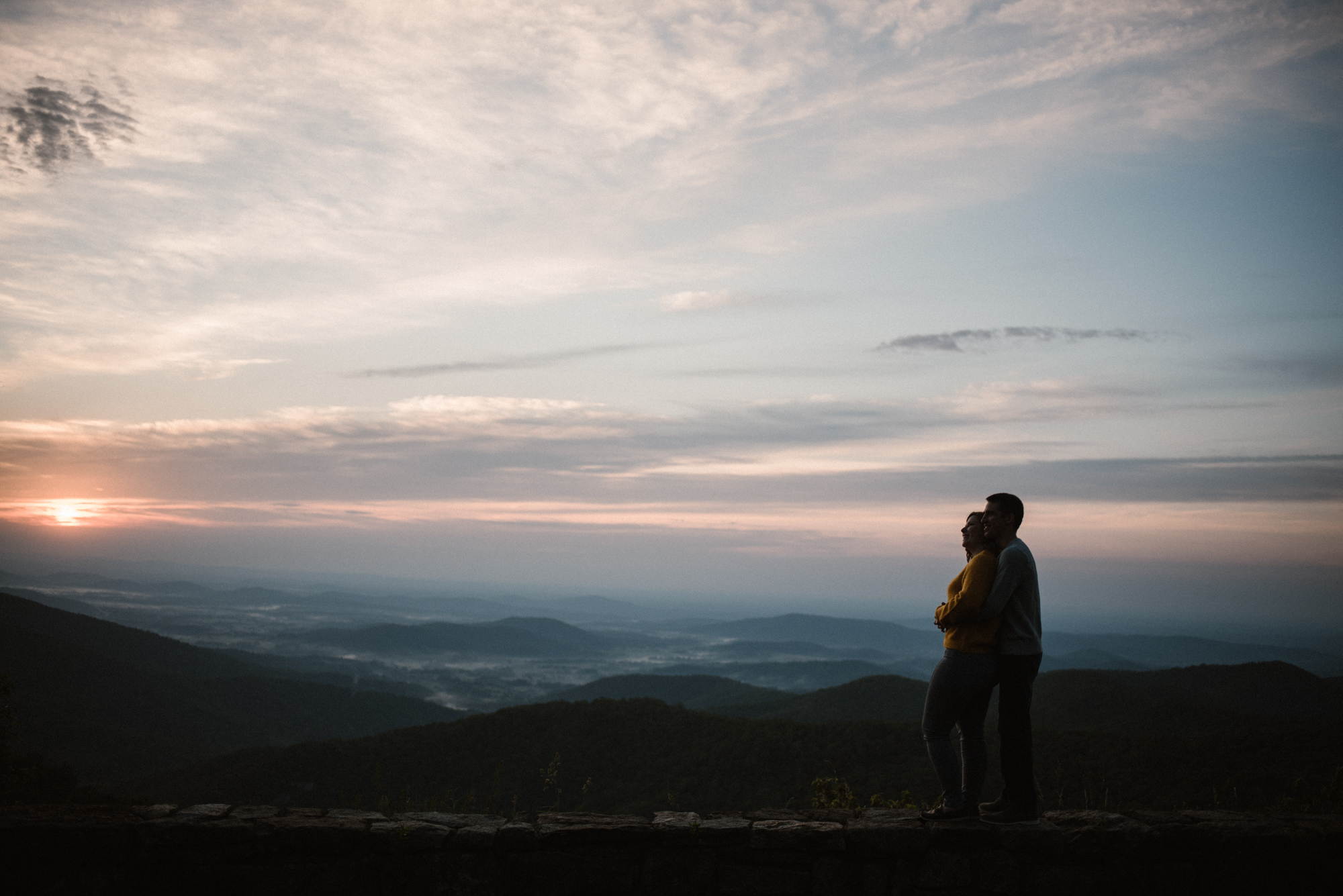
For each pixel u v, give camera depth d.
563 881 4.52
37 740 73.31
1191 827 4.62
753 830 4.62
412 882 4.45
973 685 4.82
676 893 4.54
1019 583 4.83
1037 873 4.52
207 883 4.34
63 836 4.25
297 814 4.72
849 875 4.54
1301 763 29.55
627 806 41.62
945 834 4.57
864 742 43.88
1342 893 4.47
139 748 78.38
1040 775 34.28
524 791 44.72
